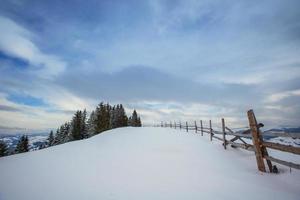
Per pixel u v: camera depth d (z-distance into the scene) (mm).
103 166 8641
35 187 6055
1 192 5633
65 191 5629
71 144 18031
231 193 5137
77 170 8055
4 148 59406
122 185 6008
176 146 13117
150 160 9445
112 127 73625
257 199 4727
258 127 7320
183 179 6430
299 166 5246
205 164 8305
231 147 11312
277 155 10023
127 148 13773
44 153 12852
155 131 25297
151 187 5766
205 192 5262
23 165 9359
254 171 7039
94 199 4988
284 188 5324
